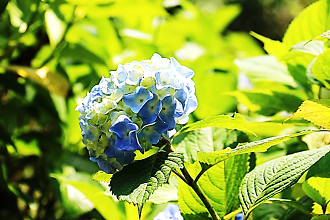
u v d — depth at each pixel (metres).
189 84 1.45
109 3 1.98
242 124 1.42
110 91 1.43
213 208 1.48
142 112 1.40
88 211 1.78
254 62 1.71
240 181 1.52
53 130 2.26
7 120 2.19
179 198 1.51
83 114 1.45
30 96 1.96
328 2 1.63
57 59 2.05
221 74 2.37
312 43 1.57
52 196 2.11
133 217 1.71
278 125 1.63
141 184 1.38
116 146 1.40
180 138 1.67
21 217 2.11
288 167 1.46
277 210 1.58
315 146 1.61
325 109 1.41
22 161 2.19
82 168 2.04
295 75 1.66
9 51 1.95
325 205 1.49
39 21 1.95
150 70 1.42
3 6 1.75
